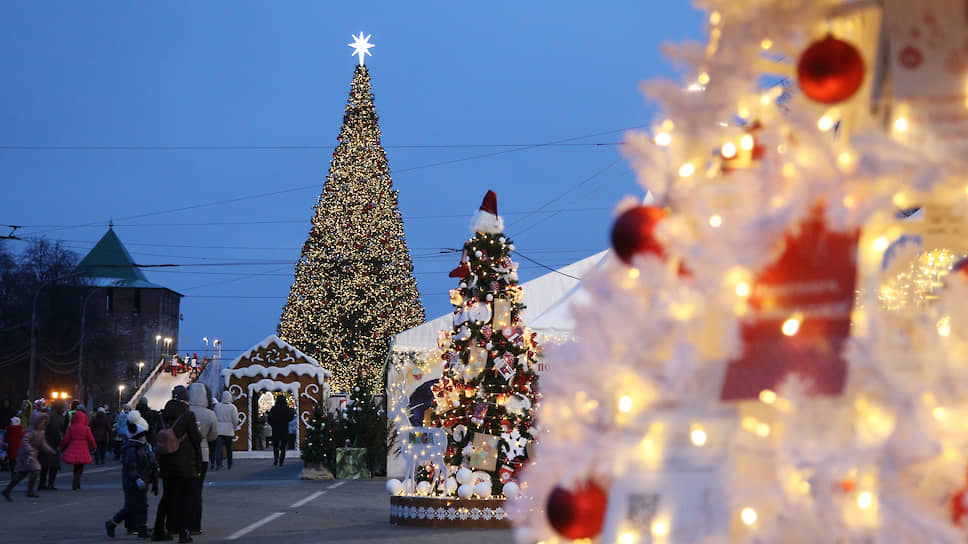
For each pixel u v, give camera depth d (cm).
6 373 7056
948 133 312
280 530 1292
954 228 324
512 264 1354
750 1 327
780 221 301
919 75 317
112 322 11081
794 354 309
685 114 327
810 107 341
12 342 6812
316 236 4259
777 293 313
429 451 1377
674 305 315
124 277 11438
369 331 4191
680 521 317
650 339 319
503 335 1329
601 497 347
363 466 2417
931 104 315
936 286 361
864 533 295
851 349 298
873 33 334
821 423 303
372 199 4269
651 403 328
